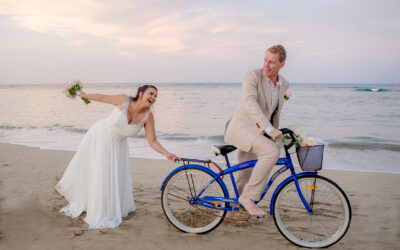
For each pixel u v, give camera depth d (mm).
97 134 3092
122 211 3344
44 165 5992
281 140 2691
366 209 3777
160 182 4953
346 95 35406
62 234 2850
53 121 15141
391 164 6719
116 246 2662
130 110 3012
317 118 16375
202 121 15430
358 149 8469
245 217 3293
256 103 2652
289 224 3236
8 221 3127
